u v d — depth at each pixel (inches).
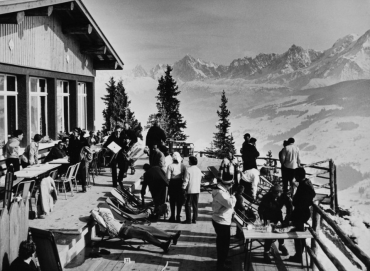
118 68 920.3
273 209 350.0
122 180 552.7
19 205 263.3
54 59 690.2
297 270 334.0
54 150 517.7
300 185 334.6
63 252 320.2
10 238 246.7
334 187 617.6
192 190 450.0
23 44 575.2
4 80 559.8
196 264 338.6
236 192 367.6
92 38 794.8
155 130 557.9
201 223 458.0
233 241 409.7
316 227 335.9
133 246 375.6
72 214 398.6
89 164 560.1
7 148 452.1
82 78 839.1
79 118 866.1
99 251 359.3
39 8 524.7
